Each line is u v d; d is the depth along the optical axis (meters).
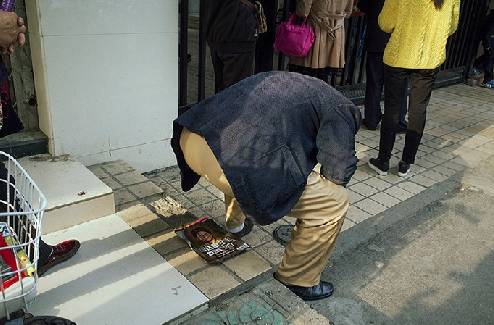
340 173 2.19
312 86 2.23
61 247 2.60
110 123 3.61
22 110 3.43
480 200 4.10
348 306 2.74
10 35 1.95
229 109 2.23
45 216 2.79
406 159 4.30
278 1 4.96
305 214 2.39
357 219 3.59
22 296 1.75
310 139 2.24
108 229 2.95
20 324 1.84
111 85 3.50
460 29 7.80
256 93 2.21
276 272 2.70
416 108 4.05
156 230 2.99
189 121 2.35
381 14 4.00
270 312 2.38
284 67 5.38
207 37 3.97
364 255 3.25
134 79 3.61
